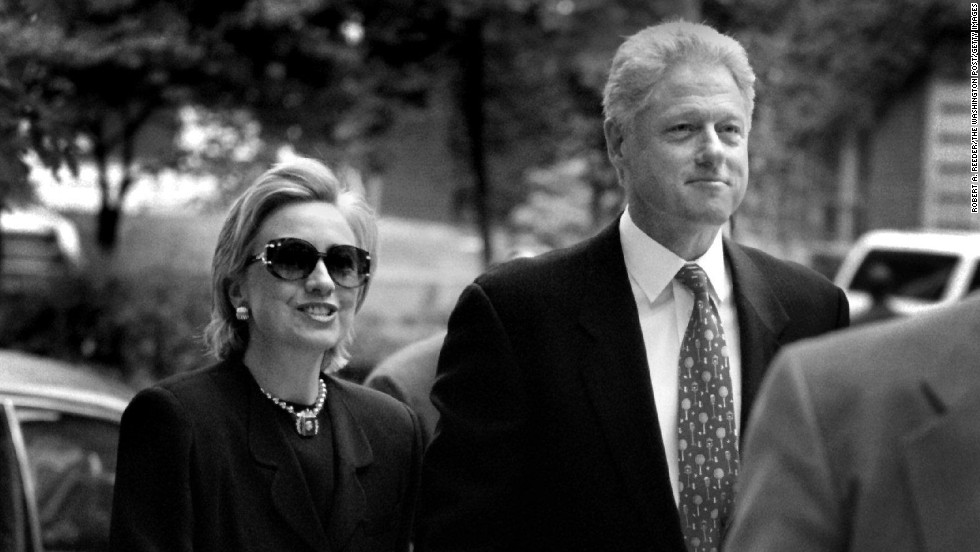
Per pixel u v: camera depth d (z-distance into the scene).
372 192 46.19
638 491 7.20
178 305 24.48
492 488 7.45
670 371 7.48
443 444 7.61
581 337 7.48
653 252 7.54
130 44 22.14
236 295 7.80
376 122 27.95
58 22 18.75
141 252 27.30
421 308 30.58
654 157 7.30
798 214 47.66
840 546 4.29
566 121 32.00
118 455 7.32
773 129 39.59
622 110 7.48
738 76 7.43
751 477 4.44
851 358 4.39
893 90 53.78
